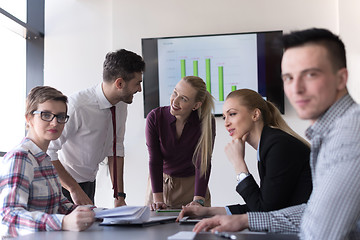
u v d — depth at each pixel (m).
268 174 1.62
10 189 1.59
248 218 1.40
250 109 1.83
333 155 1.02
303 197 1.59
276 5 4.53
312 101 1.06
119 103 2.83
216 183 4.48
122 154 2.90
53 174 1.84
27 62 4.82
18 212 1.54
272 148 1.63
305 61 1.05
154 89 4.61
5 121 4.46
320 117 1.10
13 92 4.60
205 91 2.66
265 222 1.40
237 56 4.52
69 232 1.45
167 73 4.60
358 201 0.99
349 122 1.03
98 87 2.66
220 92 4.53
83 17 4.85
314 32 1.06
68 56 4.82
